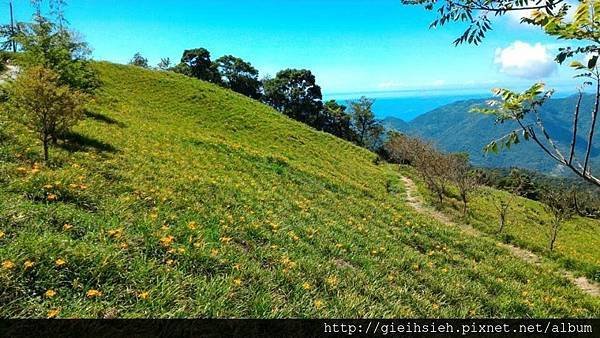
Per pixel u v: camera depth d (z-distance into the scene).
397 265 12.38
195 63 116.06
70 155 15.30
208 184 16.14
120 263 7.07
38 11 23.34
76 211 9.04
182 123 39.62
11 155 13.21
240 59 120.25
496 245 20.64
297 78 117.00
